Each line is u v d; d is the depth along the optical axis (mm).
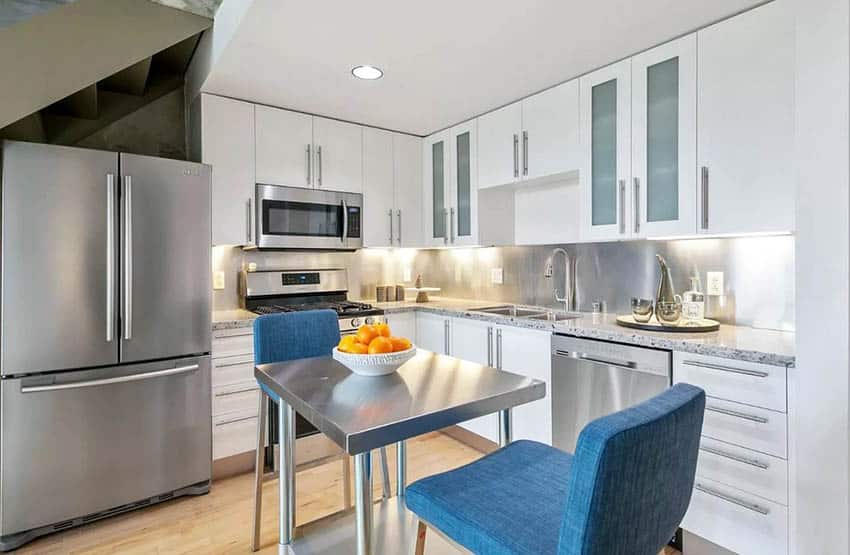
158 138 3090
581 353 2301
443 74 2541
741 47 1926
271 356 1900
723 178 1992
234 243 2914
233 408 2654
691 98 2090
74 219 2131
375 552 1705
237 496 2479
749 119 1909
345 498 2141
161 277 2363
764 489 1654
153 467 2357
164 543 2057
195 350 2477
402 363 1429
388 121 3398
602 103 2463
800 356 1504
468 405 1206
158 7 2316
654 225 2238
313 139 3229
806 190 1483
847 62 1395
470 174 3322
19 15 2027
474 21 1988
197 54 2801
